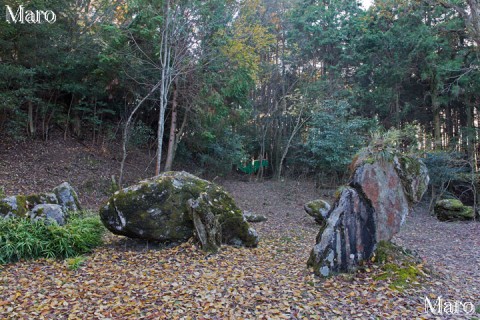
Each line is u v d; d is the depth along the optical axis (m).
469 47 16.16
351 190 5.33
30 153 11.84
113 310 3.88
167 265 5.37
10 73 10.29
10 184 9.75
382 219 5.34
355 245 5.19
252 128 20.41
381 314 3.91
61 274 5.00
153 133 15.62
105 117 15.03
